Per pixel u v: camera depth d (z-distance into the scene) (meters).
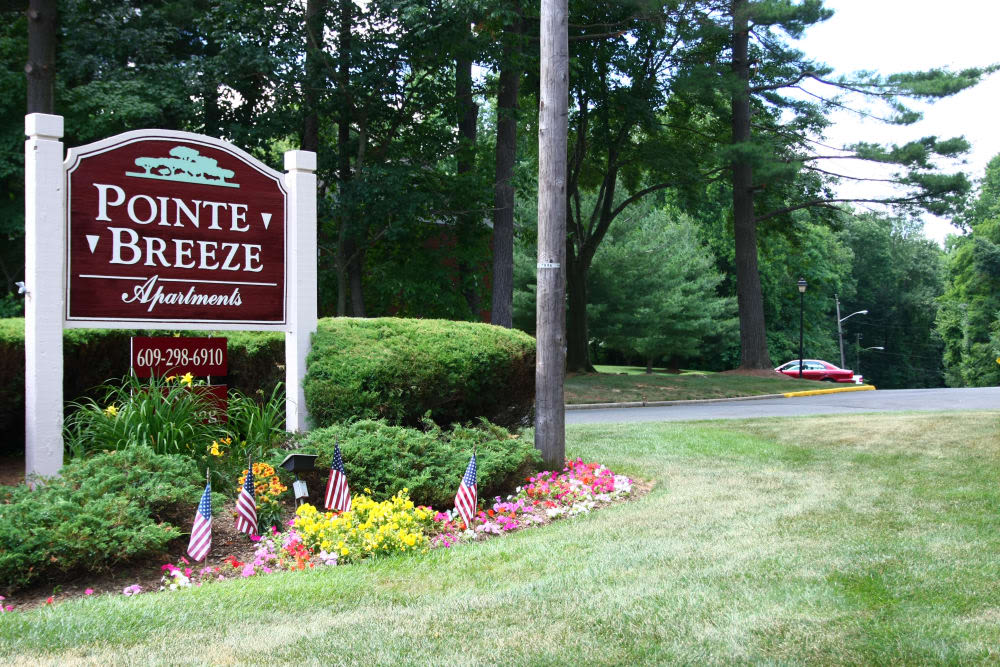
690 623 4.14
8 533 5.11
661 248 40.59
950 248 80.69
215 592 4.90
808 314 61.19
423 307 25.14
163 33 20.02
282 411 9.17
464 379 8.84
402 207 21.03
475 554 5.73
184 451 7.57
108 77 19.00
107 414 7.70
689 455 10.43
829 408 19.92
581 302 30.36
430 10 19.19
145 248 7.91
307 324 8.64
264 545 6.16
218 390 8.53
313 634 4.09
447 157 24.00
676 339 42.75
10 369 8.19
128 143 7.83
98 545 5.29
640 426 13.70
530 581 5.01
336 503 6.67
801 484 8.18
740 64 29.30
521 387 9.63
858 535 5.95
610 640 3.94
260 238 8.52
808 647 3.81
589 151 31.12
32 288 7.24
